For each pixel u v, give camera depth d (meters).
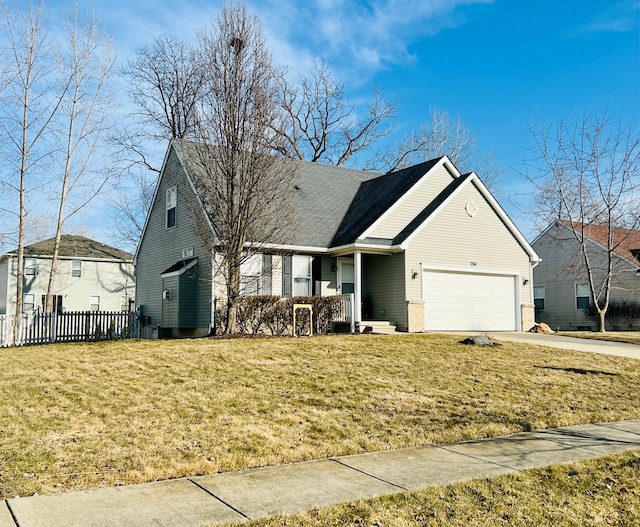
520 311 23.27
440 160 22.47
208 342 15.15
